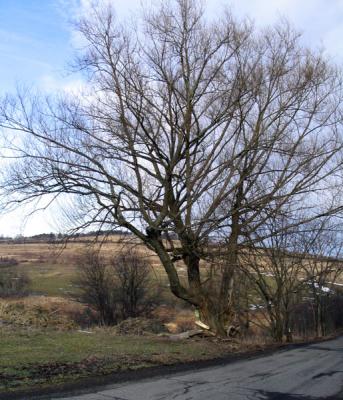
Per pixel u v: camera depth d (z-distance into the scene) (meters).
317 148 18.31
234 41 16.89
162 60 16.61
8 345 10.98
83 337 13.52
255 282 21.75
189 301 17.48
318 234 24.27
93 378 8.41
